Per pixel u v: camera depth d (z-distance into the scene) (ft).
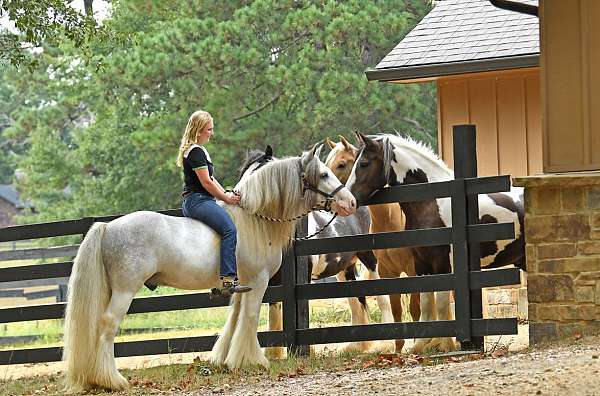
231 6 113.60
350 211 38.60
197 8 113.19
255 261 37.99
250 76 104.01
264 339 42.57
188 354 52.26
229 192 37.73
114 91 110.11
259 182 38.06
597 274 34.99
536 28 60.90
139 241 35.40
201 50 101.45
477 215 38.29
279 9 106.93
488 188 37.40
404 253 42.86
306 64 101.30
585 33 35.91
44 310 46.62
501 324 37.35
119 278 35.14
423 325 38.93
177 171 106.01
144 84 105.09
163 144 103.45
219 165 101.86
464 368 31.01
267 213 38.22
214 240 36.76
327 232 47.55
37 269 46.50
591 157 35.81
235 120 105.60
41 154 131.54
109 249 35.24
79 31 55.83
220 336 39.11
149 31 122.52
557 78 36.37
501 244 42.19
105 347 34.86
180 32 104.63
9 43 55.16
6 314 47.29
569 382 25.98
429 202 40.63
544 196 35.88
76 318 34.58
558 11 36.35
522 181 35.73
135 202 116.88
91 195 121.70
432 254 40.45
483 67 59.06
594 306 35.01
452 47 61.46
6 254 59.47
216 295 36.73
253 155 41.06
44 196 153.79
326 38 102.01
